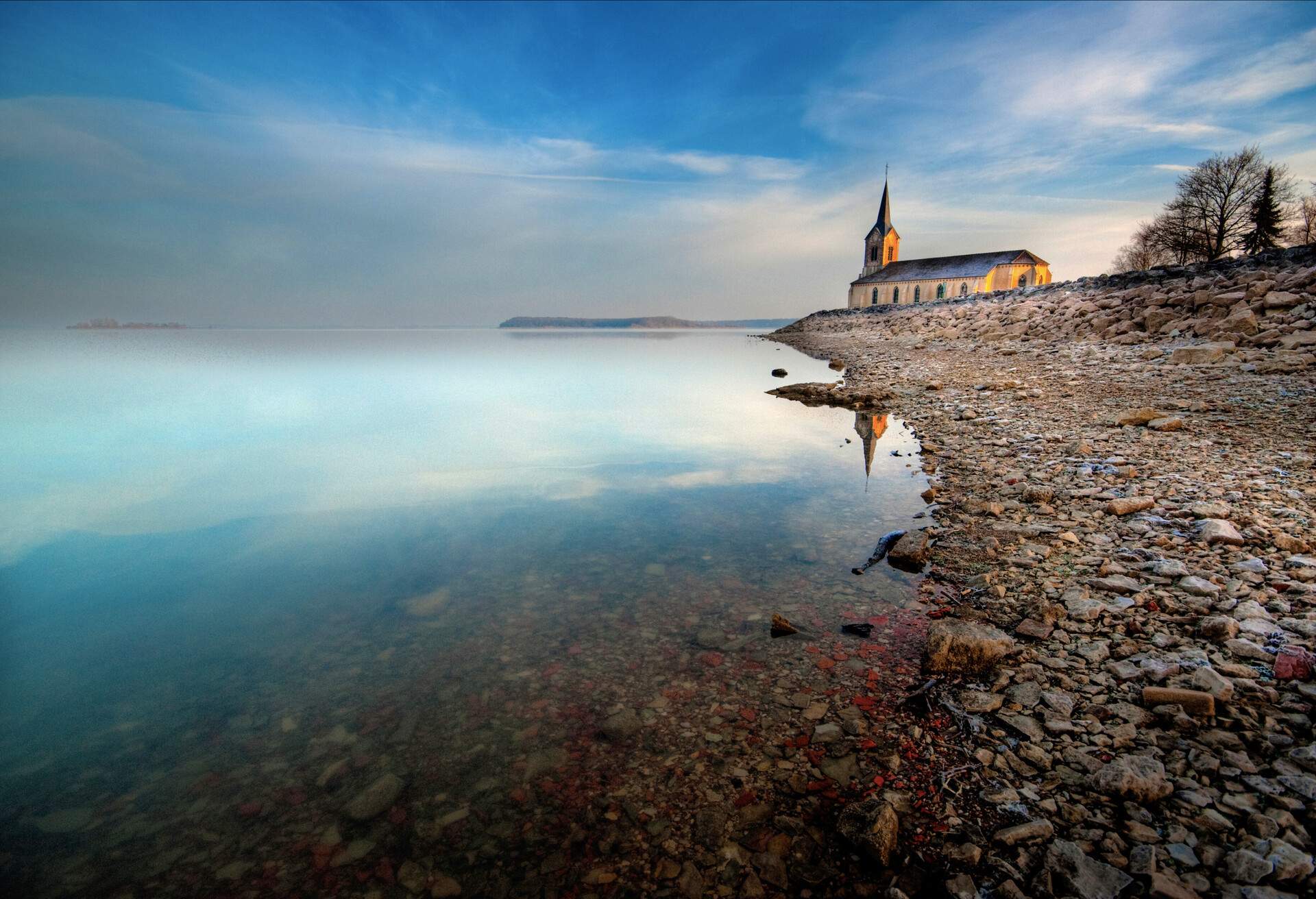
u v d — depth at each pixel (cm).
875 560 681
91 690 491
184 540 830
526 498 988
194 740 425
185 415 2000
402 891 298
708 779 360
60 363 4669
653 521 852
